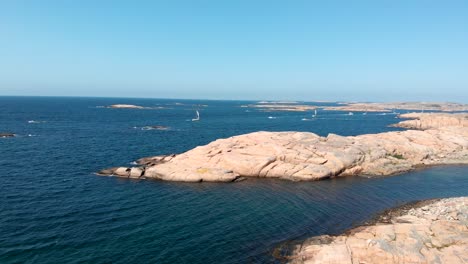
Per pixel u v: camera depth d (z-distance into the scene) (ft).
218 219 119.65
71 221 113.70
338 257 86.22
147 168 179.63
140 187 157.48
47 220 113.70
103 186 157.28
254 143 196.65
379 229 100.73
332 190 156.76
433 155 230.68
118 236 103.35
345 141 209.97
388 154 213.87
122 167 181.47
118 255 91.76
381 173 187.11
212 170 172.55
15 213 118.93
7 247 93.66
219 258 91.40
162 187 158.20
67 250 93.45
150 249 95.76
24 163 198.90
